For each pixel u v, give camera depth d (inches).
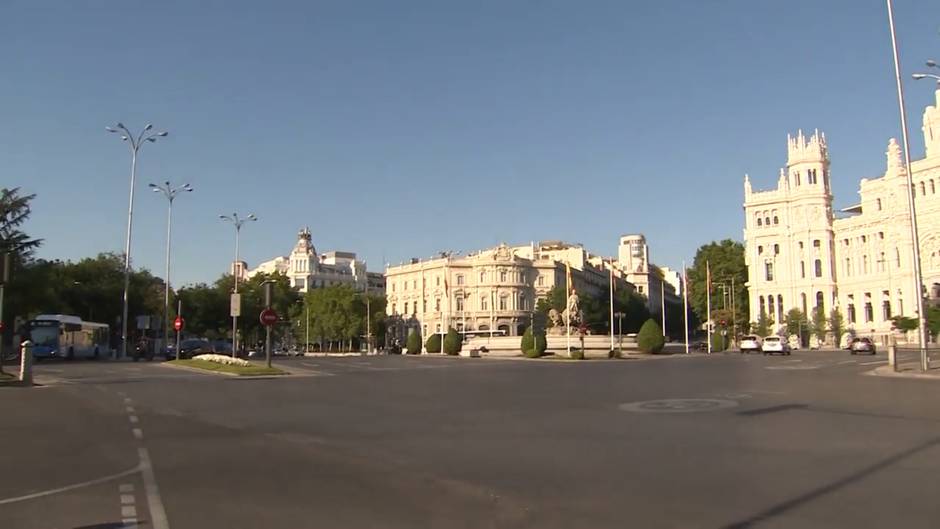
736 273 5246.1
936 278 4165.8
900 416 625.0
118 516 321.7
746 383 1052.5
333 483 384.2
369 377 1348.4
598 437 528.1
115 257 3725.4
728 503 327.0
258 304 4190.5
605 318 5492.1
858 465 406.0
